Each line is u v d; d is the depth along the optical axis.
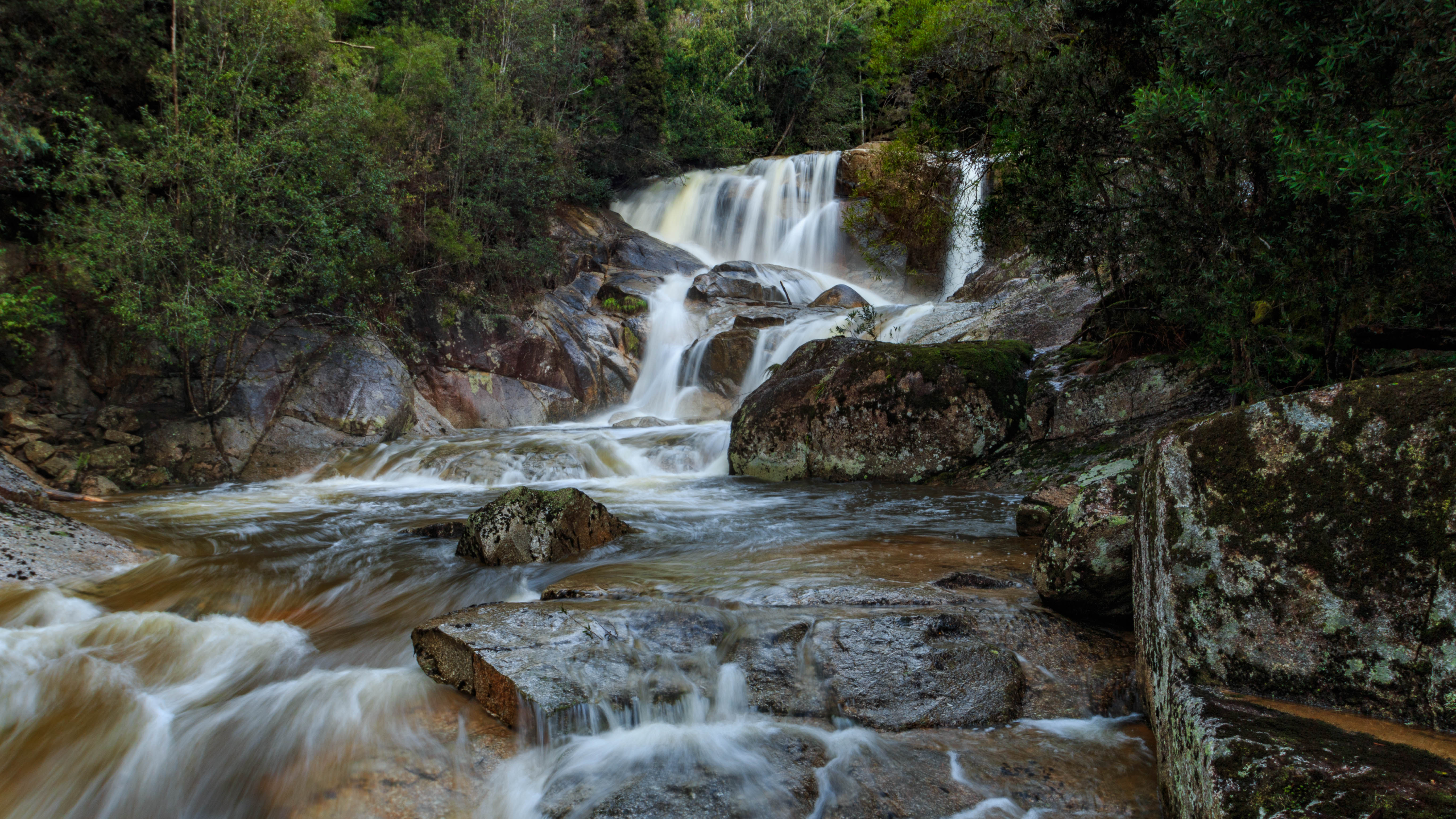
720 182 22.64
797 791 2.82
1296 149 3.72
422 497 8.78
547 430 13.05
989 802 2.74
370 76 14.54
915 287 19.02
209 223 9.47
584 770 2.99
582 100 21.53
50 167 9.80
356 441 10.99
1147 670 3.11
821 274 20.31
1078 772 2.88
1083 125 6.45
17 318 9.21
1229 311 5.34
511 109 16.16
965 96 8.98
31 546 5.66
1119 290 7.98
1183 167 5.45
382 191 11.19
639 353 16.19
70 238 8.98
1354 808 1.84
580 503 6.03
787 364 10.20
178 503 8.41
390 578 5.56
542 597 4.56
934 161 11.18
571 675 3.39
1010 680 3.38
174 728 3.45
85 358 10.00
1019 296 12.58
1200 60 4.48
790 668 3.49
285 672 4.04
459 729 3.33
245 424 10.41
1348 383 2.52
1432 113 3.25
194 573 5.69
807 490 8.33
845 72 31.56
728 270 17.69
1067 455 7.83
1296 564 2.46
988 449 8.27
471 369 13.80
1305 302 5.15
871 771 2.91
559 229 17.84
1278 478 2.56
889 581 4.43
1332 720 2.28
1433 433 2.29
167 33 10.73
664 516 7.09
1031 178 7.09
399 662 4.14
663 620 3.87
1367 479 2.38
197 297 9.26
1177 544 2.74
